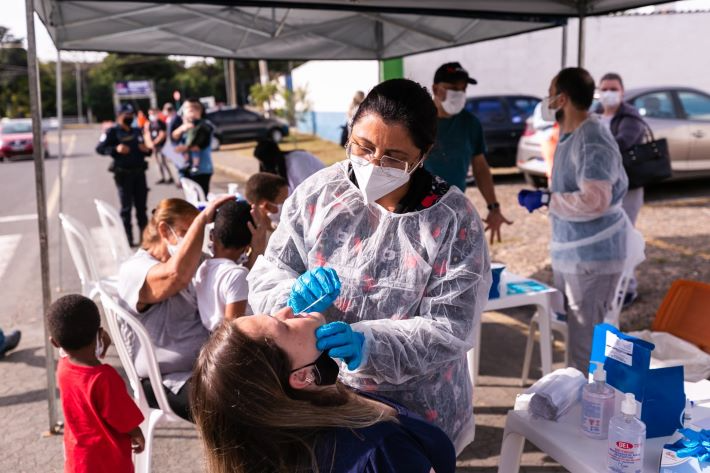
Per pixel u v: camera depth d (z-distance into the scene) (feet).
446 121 13.55
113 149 24.90
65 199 40.24
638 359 6.18
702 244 21.59
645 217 26.20
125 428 7.64
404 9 14.83
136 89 164.45
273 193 11.03
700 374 8.22
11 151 71.51
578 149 10.29
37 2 12.19
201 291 8.87
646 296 17.08
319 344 4.30
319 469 4.02
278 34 18.58
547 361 11.50
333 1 13.65
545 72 46.83
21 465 10.36
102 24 17.08
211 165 27.61
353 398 4.48
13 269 22.95
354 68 62.49
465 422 6.11
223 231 8.94
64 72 194.39
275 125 73.56
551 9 15.64
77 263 13.66
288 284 5.61
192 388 4.10
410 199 5.43
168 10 16.57
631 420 5.61
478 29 18.89
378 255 5.42
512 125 35.68
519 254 21.58
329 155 56.39
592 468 5.78
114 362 14.42
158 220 9.37
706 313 8.89
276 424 3.92
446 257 5.37
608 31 46.44
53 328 7.39
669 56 47.19
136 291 8.82
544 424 6.61
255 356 3.94
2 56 176.45
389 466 4.06
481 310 5.68
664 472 5.46
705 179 34.22
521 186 34.99
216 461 4.01
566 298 11.26
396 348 4.92
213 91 193.77
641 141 15.93
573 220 10.61
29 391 13.01
